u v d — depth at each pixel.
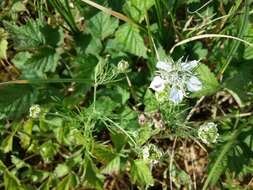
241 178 0.18
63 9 0.19
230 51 0.18
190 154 0.19
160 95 0.16
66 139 0.18
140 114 0.18
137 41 0.18
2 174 0.19
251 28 0.18
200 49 0.19
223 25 0.19
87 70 0.18
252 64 0.18
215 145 0.18
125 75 0.19
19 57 0.19
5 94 0.18
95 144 0.17
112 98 0.18
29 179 0.18
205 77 0.17
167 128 0.18
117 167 0.17
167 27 0.19
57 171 0.18
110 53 0.19
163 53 0.18
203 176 0.19
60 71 0.20
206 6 0.19
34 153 0.19
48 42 0.19
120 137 0.17
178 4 0.19
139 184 0.18
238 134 0.18
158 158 0.16
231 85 0.18
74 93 0.18
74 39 0.19
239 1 0.18
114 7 0.19
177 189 0.19
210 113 0.20
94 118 0.17
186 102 0.18
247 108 0.19
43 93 0.19
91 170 0.17
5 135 0.19
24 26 0.19
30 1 0.20
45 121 0.18
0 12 0.20
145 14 0.17
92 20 0.19
